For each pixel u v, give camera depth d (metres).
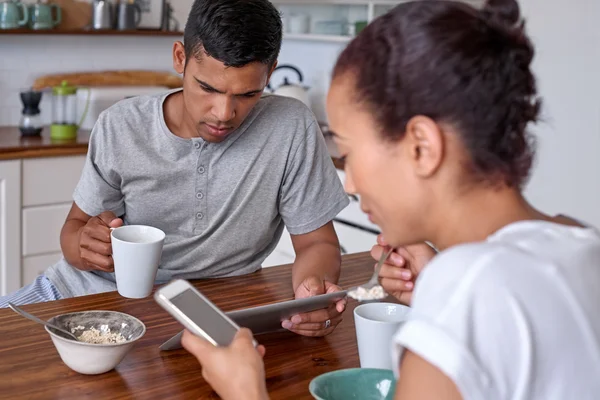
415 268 1.36
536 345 0.75
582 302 0.78
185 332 0.97
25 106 3.43
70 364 1.19
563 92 2.79
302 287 1.53
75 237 1.79
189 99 1.69
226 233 1.86
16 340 1.30
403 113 0.82
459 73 0.80
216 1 1.58
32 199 3.22
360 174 0.88
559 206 2.86
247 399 0.91
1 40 3.58
